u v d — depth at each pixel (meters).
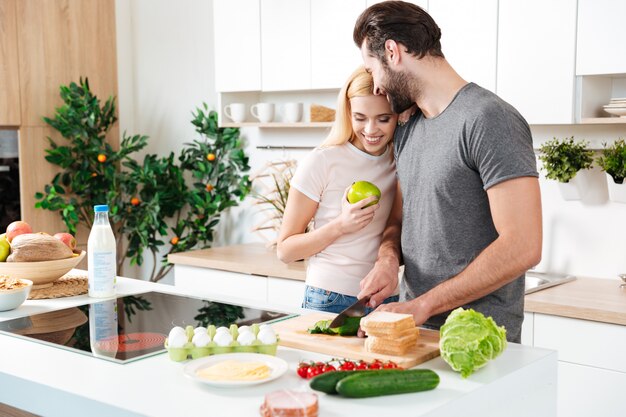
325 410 1.35
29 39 4.26
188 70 4.59
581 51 2.88
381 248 2.17
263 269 3.54
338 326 1.79
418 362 1.62
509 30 3.04
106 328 1.97
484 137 1.80
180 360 1.67
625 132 3.06
